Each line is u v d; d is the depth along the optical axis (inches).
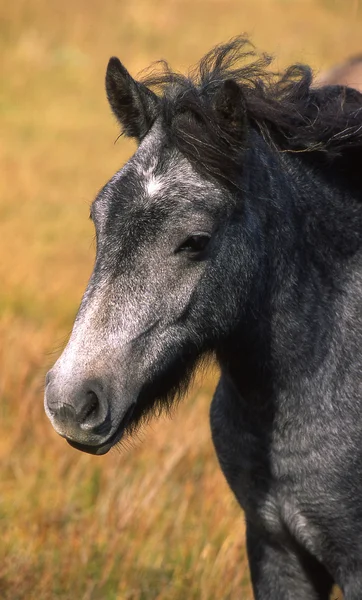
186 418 468.4
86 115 1387.8
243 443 270.5
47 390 227.9
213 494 400.5
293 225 260.8
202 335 249.0
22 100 1435.8
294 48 1541.6
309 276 263.9
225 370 268.8
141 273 233.9
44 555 364.5
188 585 349.1
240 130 242.4
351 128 267.0
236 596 339.9
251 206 250.8
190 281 239.6
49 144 1218.0
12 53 1652.3
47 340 563.8
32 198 974.4
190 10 1929.1
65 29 1770.4
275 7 1883.6
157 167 241.0
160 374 241.4
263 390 263.6
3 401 487.8
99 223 238.4
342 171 274.1
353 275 270.4
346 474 260.7
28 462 434.9
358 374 265.3
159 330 237.1
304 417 261.6
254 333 260.4
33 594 340.8
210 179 240.7
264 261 255.1
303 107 270.8
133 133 264.5
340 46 1584.6
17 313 632.4
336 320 266.1
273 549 282.8
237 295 250.2
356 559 264.4
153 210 235.1
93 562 359.3
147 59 1601.9
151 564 364.2
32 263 748.0
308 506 264.1
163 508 395.9
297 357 261.1
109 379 228.8
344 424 261.6
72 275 730.2
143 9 1907.0
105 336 230.7
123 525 373.4
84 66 1616.6
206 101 248.1
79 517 390.0
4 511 399.9
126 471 413.7
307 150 264.5
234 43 271.4
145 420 262.1
